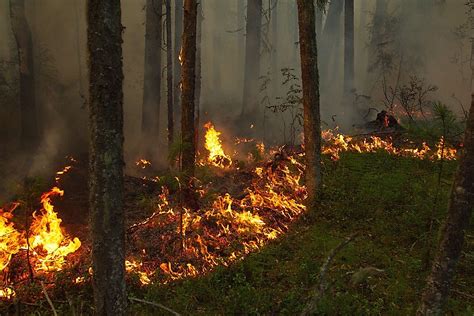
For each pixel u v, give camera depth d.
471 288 4.93
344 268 5.41
